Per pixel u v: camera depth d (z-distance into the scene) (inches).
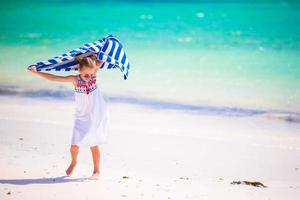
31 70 305.0
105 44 314.5
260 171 358.9
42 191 293.9
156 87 631.8
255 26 1114.1
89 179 320.5
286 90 613.9
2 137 424.2
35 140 416.8
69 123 478.3
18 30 1112.2
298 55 827.4
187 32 1063.6
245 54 844.6
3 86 635.5
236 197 295.3
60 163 356.2
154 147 410.6
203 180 332.2
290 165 374.0
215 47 911.0
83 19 1237.1
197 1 1488.7
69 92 611.8
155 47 912.9
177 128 473.4
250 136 452.1
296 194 304.5
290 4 1408.7
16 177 320.2
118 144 417.4
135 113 526.0
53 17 1278.3
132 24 1162.6
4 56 837.2
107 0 1523.1
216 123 493.0
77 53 305.9
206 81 663.1
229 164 373.1
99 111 313.0
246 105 555.5
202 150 406.0
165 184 317.4
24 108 539.2
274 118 510.6
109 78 677.3
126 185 311.7
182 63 776.3
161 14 1296.8
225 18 1223.5
